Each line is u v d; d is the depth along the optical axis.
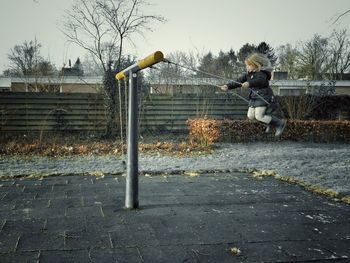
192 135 12.48
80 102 14.21
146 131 14.91
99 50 14.37
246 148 10.53
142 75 14.87
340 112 16.09
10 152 9.45
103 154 9.42
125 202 4.18
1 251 2.90
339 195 4.84
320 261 2.78
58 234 3.29
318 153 9.50
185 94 15.08
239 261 2.76
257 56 4.61
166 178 6.00
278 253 2.92
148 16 14.69
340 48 34.06
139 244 3.07
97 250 2.94
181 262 2.72
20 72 29.39
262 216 3.92
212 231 3.42
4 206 4.21
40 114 14.05
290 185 5.50
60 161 8.18
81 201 4.45
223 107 15.44
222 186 5.39
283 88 31.23
